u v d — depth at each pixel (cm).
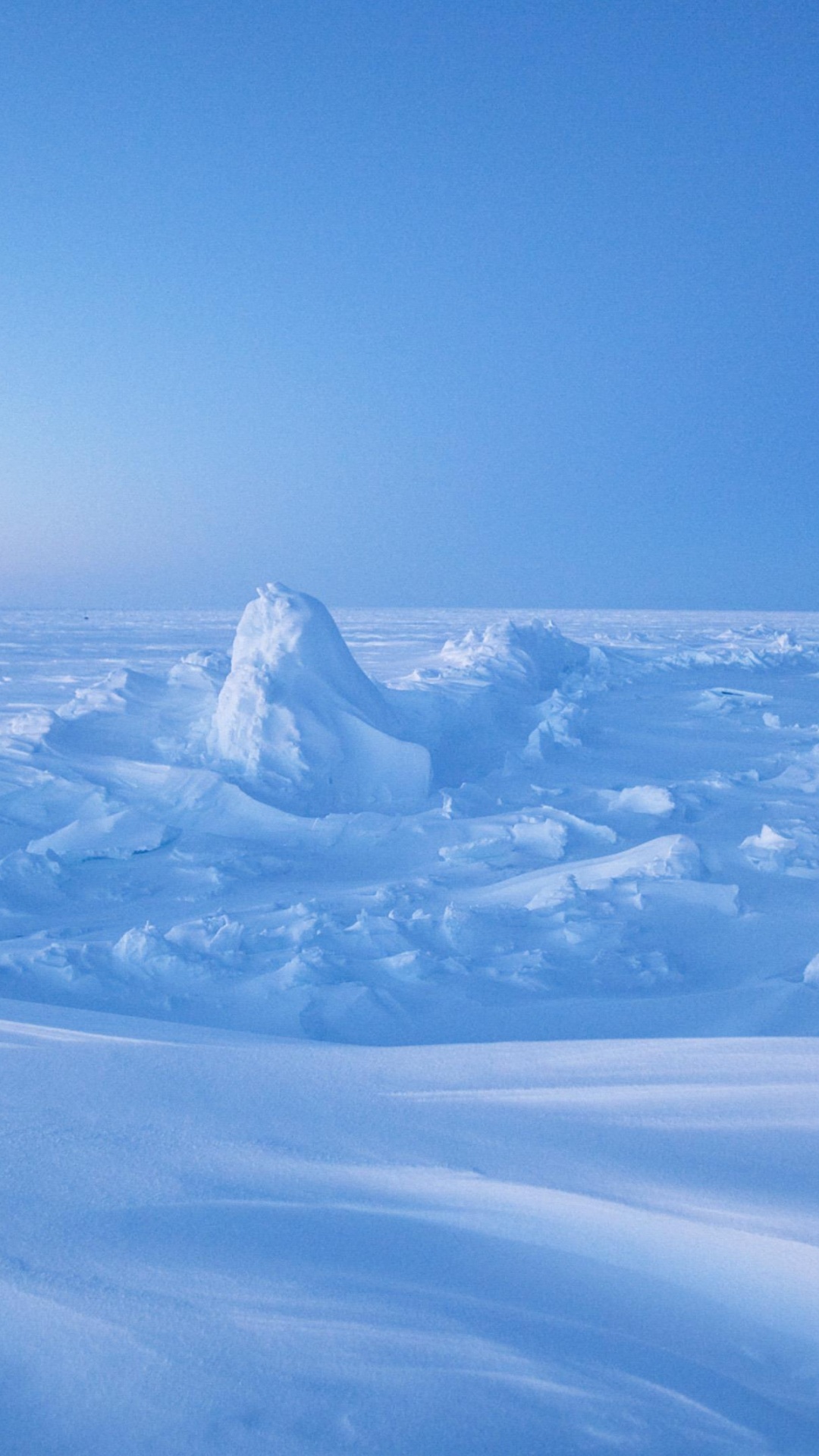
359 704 991
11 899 636
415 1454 113
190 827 805
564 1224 166
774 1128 202
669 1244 158
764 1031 408
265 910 595
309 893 651
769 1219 160
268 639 993
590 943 521
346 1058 258
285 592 1021
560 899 579
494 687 1542
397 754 935
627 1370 131
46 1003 447
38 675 2583
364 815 809
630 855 659
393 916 573
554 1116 211
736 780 1013
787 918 565
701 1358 135
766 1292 148
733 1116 209
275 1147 194
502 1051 264
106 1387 124
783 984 448
